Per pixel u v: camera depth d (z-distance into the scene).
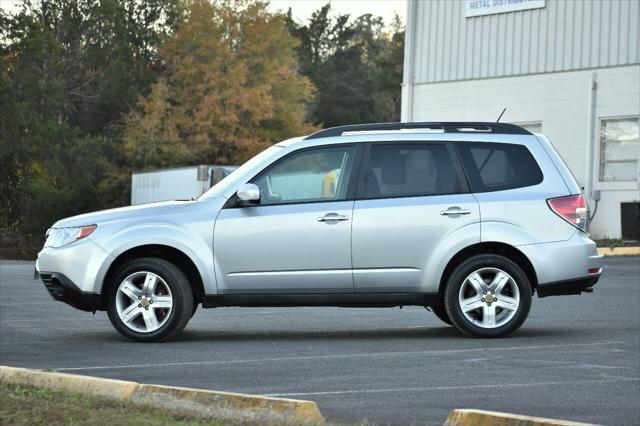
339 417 9.29
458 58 44.44
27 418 8.17
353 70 132.38
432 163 14.88
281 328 16.34
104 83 87.38
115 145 86.62
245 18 90.06
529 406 9.88
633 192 39.62
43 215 80.75
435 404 9.94
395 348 13.80
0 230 79.38
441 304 14.98
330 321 17.31
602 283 24.88
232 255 14.57
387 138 14.96
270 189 14.78
